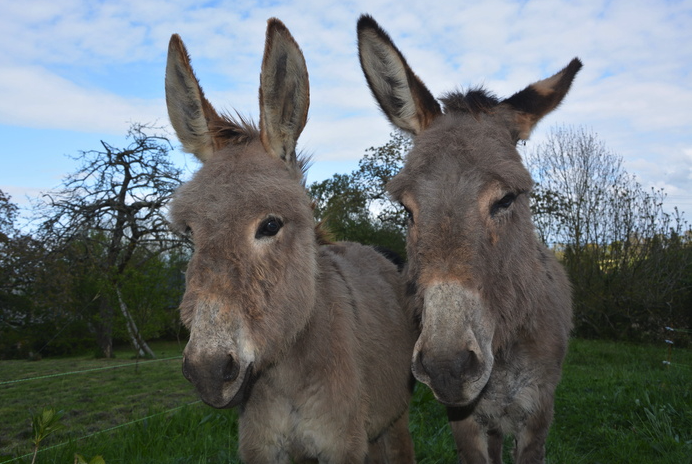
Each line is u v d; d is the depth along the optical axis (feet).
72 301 60.54
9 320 63.67
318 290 9.14
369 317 10.43
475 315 7.75
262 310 7.56
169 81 9.14
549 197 61.77
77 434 19.54
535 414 10.05
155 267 50.78
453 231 7.93
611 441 15.88
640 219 56.75
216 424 17.49
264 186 7.73
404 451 12.03
